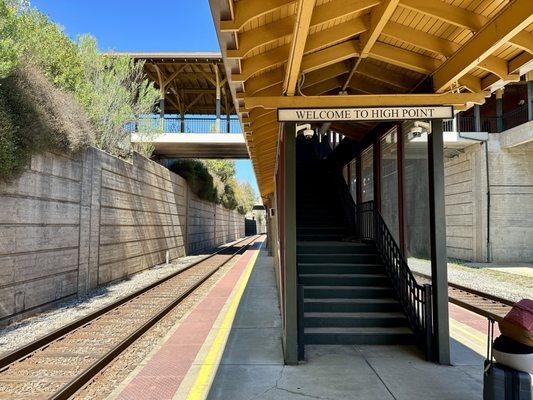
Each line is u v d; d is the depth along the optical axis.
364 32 4.75
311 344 6.13
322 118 5.34
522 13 3.53
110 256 14.18
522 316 3.44
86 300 11.05
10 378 5.23
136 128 19.39
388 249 7.61
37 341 6.48
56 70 13.13
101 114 15.08
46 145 9.62
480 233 20.75
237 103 5.66
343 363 5.31
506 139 20.25
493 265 19.16
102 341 6.95
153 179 20.22
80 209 11.76
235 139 22.67
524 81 19.59
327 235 10.84
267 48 4.61
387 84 6.50
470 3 4.01
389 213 7.98
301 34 3.59
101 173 13.45
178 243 25.05
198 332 7.29
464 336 6.84
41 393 4.75
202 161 35.03
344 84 6.21
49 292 9.95
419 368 5.12
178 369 5.27
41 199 9.66
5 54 7.84
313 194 13.58
